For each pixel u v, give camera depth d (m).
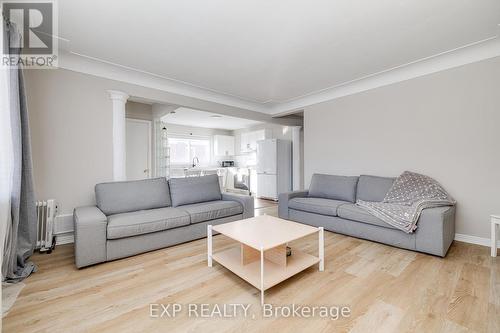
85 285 1.89
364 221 2.87
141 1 1.84
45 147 2.72
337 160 4.09
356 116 3.82
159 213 2.72
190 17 2.05
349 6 1.91
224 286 1.88
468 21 2.13
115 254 2.34
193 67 3.12
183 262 2.33
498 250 2.53
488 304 1.60
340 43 2.51
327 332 1.37
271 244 1.78
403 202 2.85
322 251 2.12
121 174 3.23
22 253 2.13
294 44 2.53
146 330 1.40
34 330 1.39
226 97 4.45
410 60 2.94
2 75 1.81
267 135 7.13
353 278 1.99
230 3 1.87
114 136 3.19
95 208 2.64
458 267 2.15
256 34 2.33
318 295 1.75
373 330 1.38
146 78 3.45
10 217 1.91
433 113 3.02
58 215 2.79
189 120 6.94
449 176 2.91
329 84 3.79
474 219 2.74
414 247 2.49
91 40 2.44
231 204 3.37
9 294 1.75
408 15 2.03
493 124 2.60
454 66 2.84
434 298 1.68
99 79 3.08
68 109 2.86
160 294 1.77
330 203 3.35
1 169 1.82
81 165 2.96
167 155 6.10
